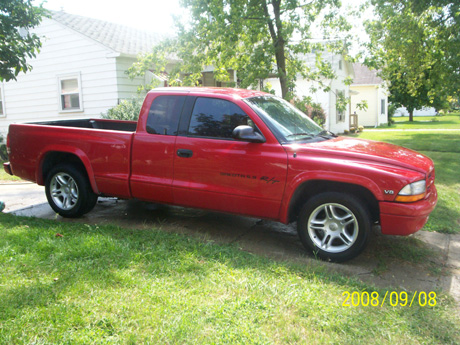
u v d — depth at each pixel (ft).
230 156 15.30
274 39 28.84
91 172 18.12
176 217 19.61
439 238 17.02
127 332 8.98
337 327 9.50
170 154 16.43
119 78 43.93
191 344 8.64
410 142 50.08
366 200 14.39
